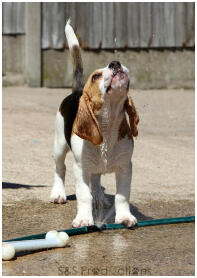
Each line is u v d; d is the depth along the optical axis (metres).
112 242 5.77
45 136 11.95
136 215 7.02
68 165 9.85
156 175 9.54
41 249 5.49
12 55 18.47
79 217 6.29
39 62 18.42
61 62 18.55
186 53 18.91
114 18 18.44
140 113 15.12
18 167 9.53
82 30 18.36
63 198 7.52
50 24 18.41
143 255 5.32
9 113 14.11
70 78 18.61
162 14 18.64
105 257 5.25
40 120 13.59
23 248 5.27
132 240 5.86
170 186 8.83
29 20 18.23
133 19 18.52
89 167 6.36
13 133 11.97
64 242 5.54
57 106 15.58
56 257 5.23
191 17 18.77
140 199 7.89
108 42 18.48
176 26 18.77
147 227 6.43
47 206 7.32
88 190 6.39
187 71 18.91
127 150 6.29
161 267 4.95
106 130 6.12
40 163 9.91
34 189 8.19
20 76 18.58
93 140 6.00
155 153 11.11
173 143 12.20
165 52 18.81
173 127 13.88
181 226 6.50
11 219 6.62
